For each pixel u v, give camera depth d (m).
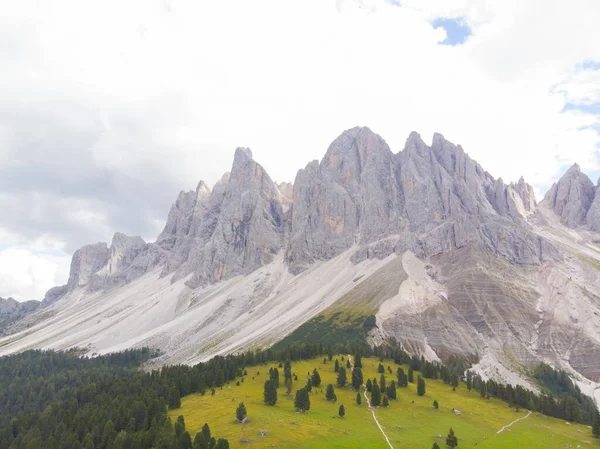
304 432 113.06
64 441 133.00
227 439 105.44
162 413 130.12
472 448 117.00
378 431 121.62
